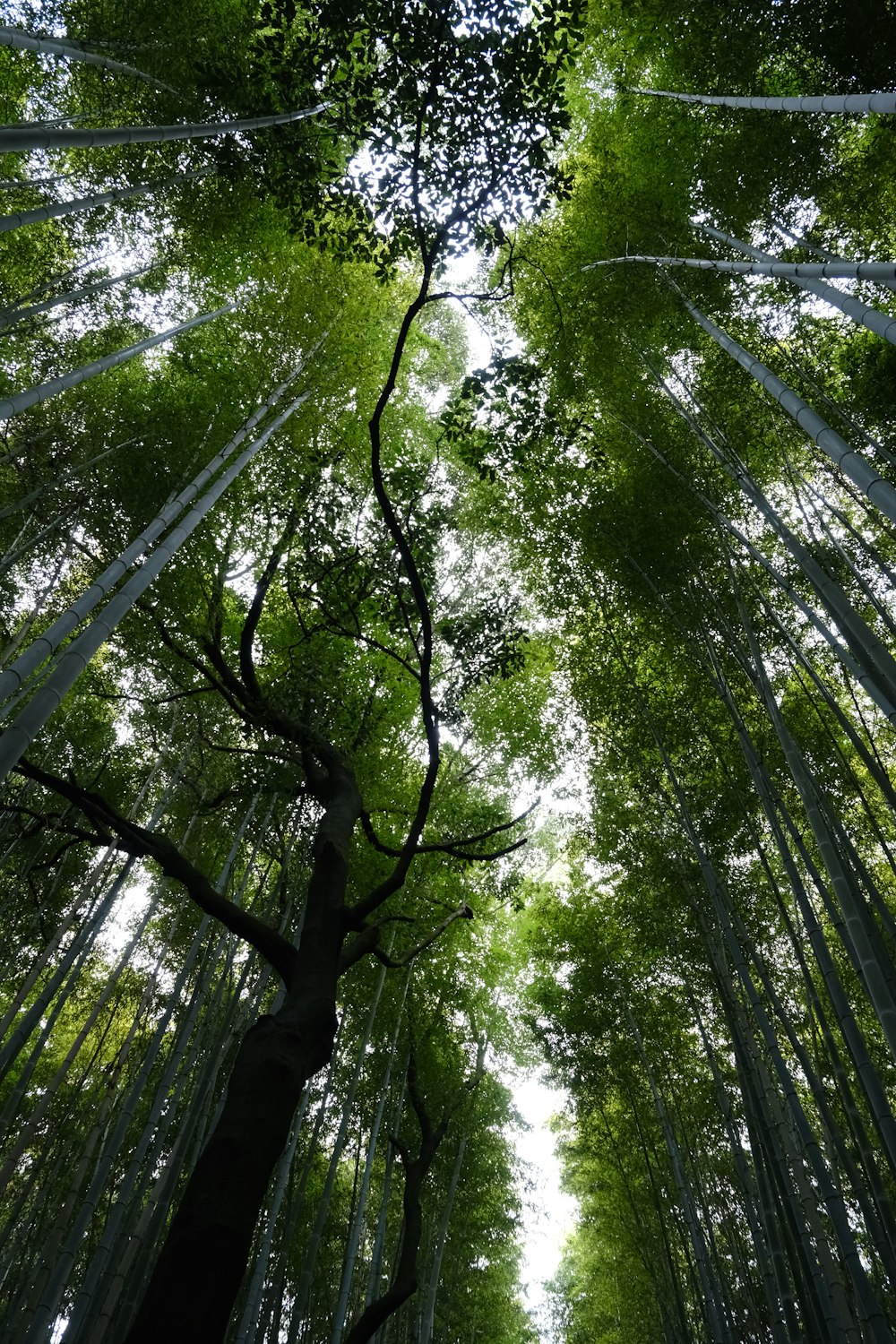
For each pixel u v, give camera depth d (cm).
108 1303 613
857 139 788
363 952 337
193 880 314
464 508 973
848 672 779
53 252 892
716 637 809
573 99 933
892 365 766
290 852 718
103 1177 661
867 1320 478
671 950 891
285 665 793
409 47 427
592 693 907
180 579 807
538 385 591
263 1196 226
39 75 824
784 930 901
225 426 855
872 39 686
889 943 763
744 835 839
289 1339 722
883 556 823
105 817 320
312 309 905
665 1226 1134
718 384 846
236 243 880
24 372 891
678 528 820
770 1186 752
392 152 460
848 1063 884
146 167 845
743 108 718
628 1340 1554
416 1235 396
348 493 621
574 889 1115
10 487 862
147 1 751
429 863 854
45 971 1104
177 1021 1031
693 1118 1092
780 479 859
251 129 598
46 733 909
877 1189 600
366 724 655
